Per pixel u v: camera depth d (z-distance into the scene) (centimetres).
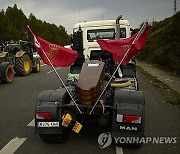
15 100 833
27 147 454
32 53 1709
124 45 454
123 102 424
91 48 956
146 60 2755
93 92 425
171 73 1617
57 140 463
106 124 446
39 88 1069
